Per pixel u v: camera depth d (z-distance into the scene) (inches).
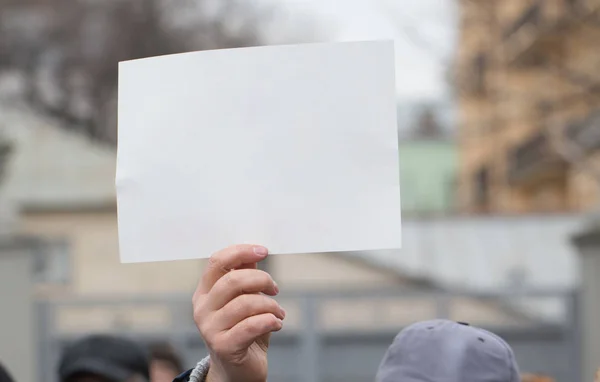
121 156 62.7
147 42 910.4
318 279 484.1
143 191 62.3
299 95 62.0
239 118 62.0
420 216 512.7
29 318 292.2
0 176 360.2
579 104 451.2
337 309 317.7
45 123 542.9
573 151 447.5
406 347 77.0
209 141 62.1
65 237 465.4
